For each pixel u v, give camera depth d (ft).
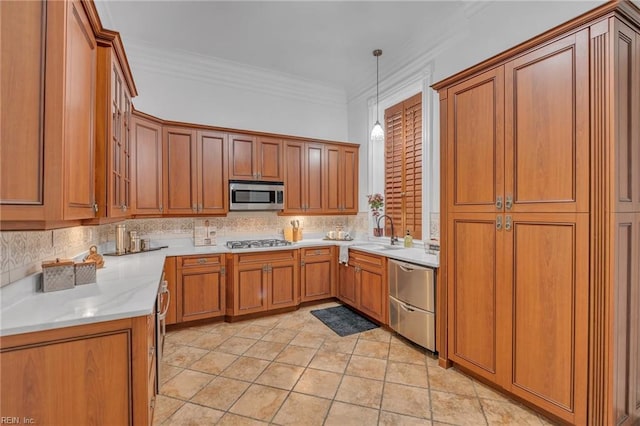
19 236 4.76
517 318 6.09
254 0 8.59
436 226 10.36
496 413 6.03
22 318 3.85
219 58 12.08
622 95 4.88
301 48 11.25
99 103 5.40
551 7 6.93
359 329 10.33
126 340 4.19
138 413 4.23
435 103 10.34
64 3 3.79
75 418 3.92
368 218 14.15
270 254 11.62
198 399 6.52
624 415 5.02
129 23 9.72
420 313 8.47
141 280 5.99
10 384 3.63
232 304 10.94
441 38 9.90
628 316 5.03
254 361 8.16
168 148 10.71
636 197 5.14
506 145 6.25
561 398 5.40
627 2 4.69
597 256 4.93
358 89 14.57
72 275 5.38
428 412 6.09
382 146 13.89
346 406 6.30
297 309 12.40
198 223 12.14
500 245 6.40
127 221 10.97
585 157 5.05
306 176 13.35
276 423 5.81
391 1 8.64
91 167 5.05
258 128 13.34
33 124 3.64
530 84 5.83
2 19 3.53
